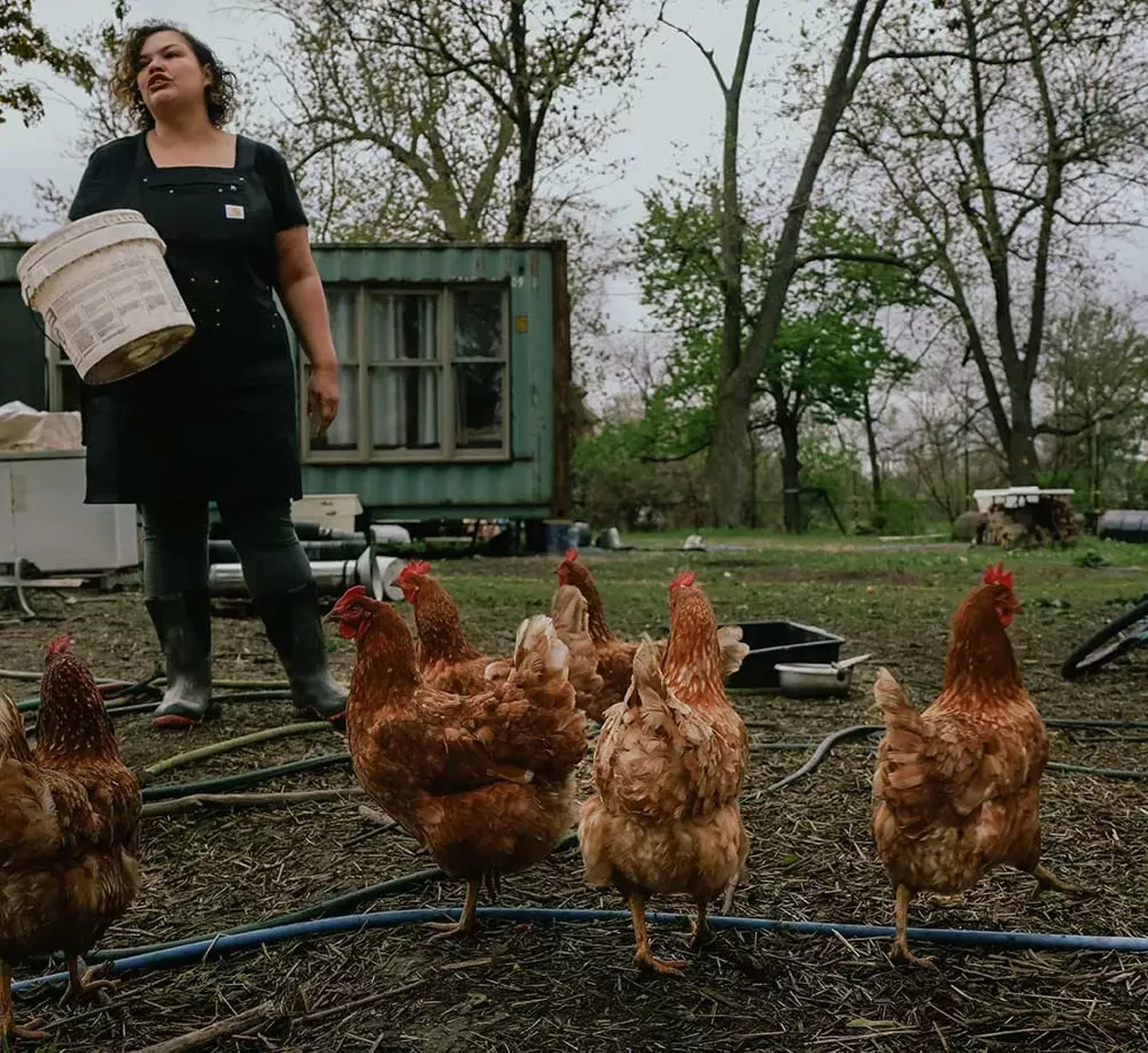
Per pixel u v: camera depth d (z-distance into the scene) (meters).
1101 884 3.96
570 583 5.82
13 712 2.95
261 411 5.56
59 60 15.17
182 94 5.47
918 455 51.22
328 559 11.68
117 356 4.87
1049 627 10.44
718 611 11.68
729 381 36.22
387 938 3.54
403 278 16.92
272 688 7.08
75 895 2.85
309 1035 2.94
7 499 11.48
